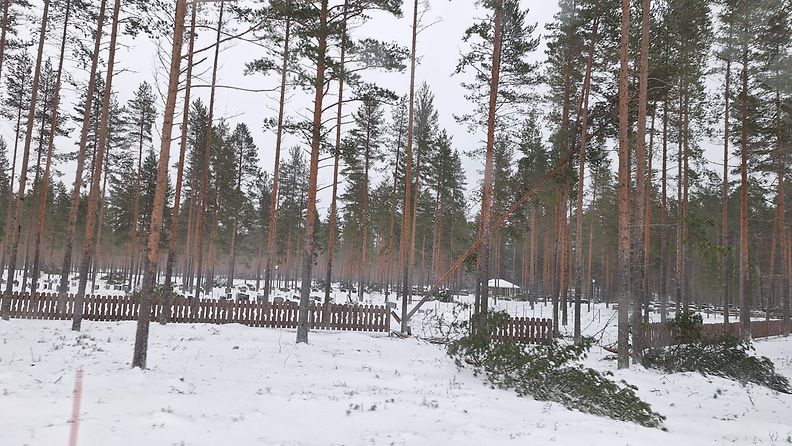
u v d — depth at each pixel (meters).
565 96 22.33
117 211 47.12
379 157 34.88
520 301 48.50
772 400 11.11
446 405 7.92
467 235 39.81
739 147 25.45
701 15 18.80
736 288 49.81
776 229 33.41
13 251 17.50
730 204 40.47
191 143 35.09
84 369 8.81
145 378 8.24
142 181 40.62
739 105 24.03
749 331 24.05
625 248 14.01
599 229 45.66
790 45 21.59
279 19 15.20
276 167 26.55
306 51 14.69
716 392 11.53
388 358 13.40
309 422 6.41
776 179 29.41
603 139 22.09
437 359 13.55
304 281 15.12
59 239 54.22
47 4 18.61
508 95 19.19
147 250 9.66
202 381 8.55
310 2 15.03
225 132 38.22
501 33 18.19
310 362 11.77
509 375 10.64
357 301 36.53
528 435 6.38
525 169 25.11
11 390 6.74
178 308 18.80
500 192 27.47
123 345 12.41
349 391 8.56
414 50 21.52
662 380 12.46
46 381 7.57
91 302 18.47
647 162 26.47
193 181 36.75
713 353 14.28
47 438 5.05
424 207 47.28
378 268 59.66
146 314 9.40
